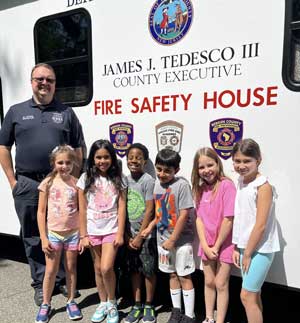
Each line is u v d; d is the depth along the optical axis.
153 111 2.93
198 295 3.39
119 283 3.40
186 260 2.78
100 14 3.10
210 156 2.60
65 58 3.34
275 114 2.47
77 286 3.64
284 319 3.05
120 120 3.11
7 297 3.44
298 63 2.40
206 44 2.66
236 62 2.57
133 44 2.97
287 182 2.47
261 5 2.46
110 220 2.93
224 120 2.65
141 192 2.90
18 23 3.55
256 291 2.41
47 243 2.96
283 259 2.52
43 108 3.18
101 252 2.96
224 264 2.62
